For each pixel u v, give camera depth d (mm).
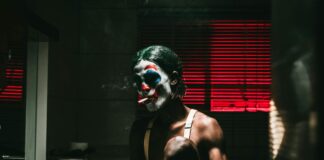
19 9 4453
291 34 1759
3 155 5137
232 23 7316
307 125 1503
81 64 7410
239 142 7199
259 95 7234
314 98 1408
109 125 7312
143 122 3207
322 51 1375
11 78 4930
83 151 5996
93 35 7414
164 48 3123
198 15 7340
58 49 6441
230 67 7277
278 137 2029
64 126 6777
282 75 1933
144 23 7391
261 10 7285
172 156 2799
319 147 1386
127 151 7262
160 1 7383
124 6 7418
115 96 7352
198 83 7285
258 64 7254
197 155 2838
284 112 1895
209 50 7309
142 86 3045
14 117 5289
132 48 7379
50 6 6164
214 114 7246
